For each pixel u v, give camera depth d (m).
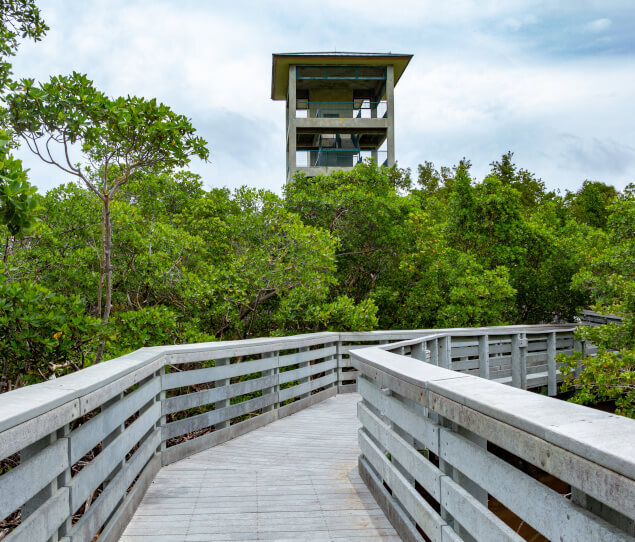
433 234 12.02
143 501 3.78
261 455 4.94
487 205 13.55
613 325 8.43
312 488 4.03
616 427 1.54
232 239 10.67
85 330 5.32
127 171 6.08
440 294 12.13
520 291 13.88
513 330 8.76
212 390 5.19
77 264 8.13
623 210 9.10
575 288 10.35
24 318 4.98
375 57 24.53
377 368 3.53
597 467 1.33
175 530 3.28
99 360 5.73
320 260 9.20
